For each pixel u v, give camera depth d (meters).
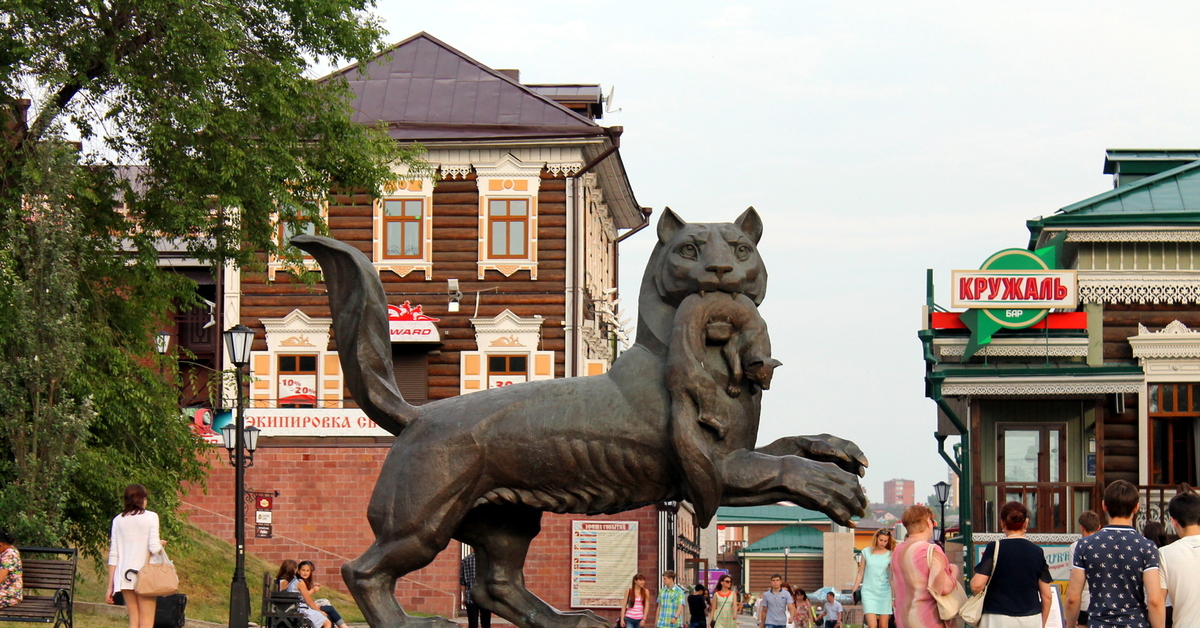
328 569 29.92
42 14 18.66
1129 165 28.08
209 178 19.88
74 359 16.45
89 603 17.78
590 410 8.30
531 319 32.12
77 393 17.14
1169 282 23.55
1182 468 23.25
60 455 16.14
